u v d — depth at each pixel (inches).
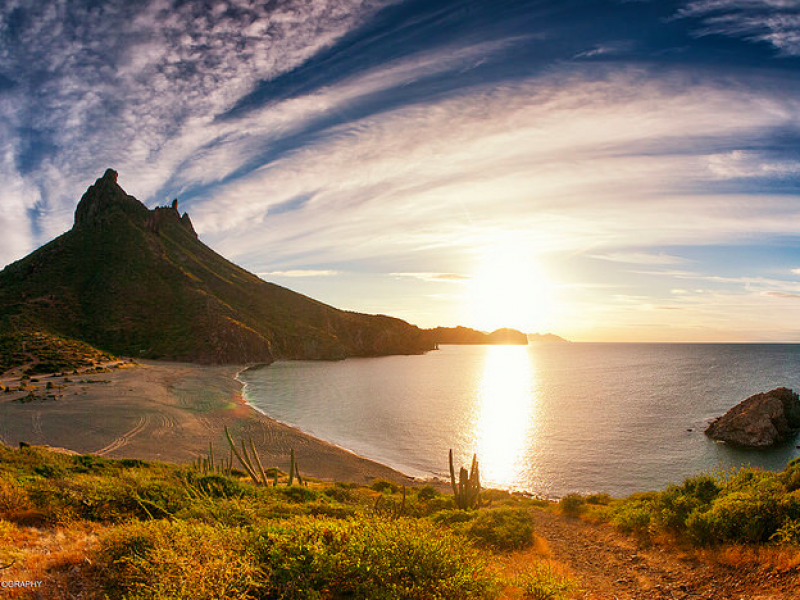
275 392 3841.0
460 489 685.3
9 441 1606.8
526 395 3619.6
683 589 284.2
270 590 197.2
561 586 269.6
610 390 3806.6
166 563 195.8
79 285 6761.8
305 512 393.4
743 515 336.2
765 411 1968.5
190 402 2778.1
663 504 464.1
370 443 2070.6
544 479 1531.7
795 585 245.3
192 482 504.7
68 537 272.8
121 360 4640.8
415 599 201.2
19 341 4057.6
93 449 1572.3
